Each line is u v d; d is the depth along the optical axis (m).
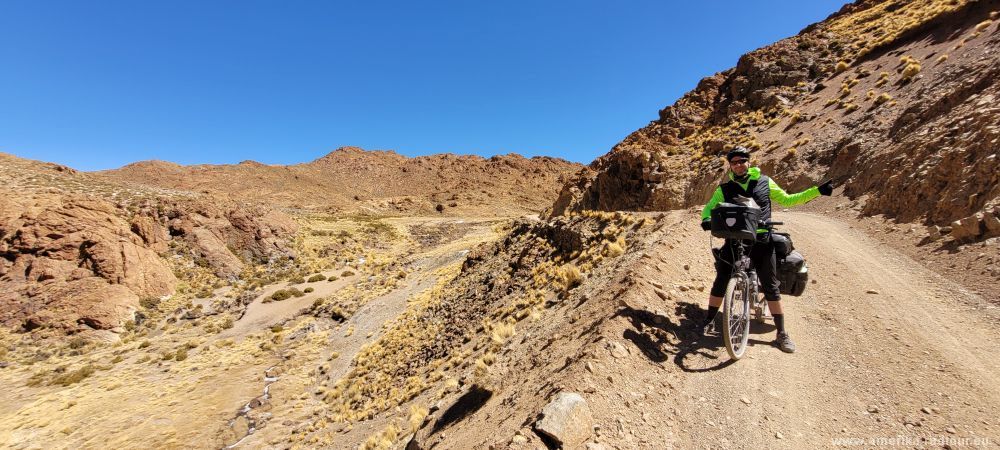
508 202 173.50
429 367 16.47
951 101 15.26
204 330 40.50
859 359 4.55
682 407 3.98
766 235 4.56
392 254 73.69
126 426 22.08
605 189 37.22
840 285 6.89
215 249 56.84
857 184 15.41
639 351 4.82
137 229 51.12
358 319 37.56
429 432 7.05
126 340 37.50
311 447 15.90
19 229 42.47
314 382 26.94
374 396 19.11
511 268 20.41
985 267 6.41
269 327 40.88
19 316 37.50
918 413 3.56
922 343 4.73
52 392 27.75
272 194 184.38
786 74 37.34
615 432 3.58
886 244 9.34
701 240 9.37
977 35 20.78
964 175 9.41
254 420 22.16
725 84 46.47
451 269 43.50
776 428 3.59
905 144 14.02
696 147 36.03
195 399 25.22
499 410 5.36
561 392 3.97
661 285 6.59
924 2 36.72
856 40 37.47
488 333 14.44
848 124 22.30
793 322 5.68
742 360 4.68
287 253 65.12
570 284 11.50
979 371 4.05
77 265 42.78
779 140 27.28
